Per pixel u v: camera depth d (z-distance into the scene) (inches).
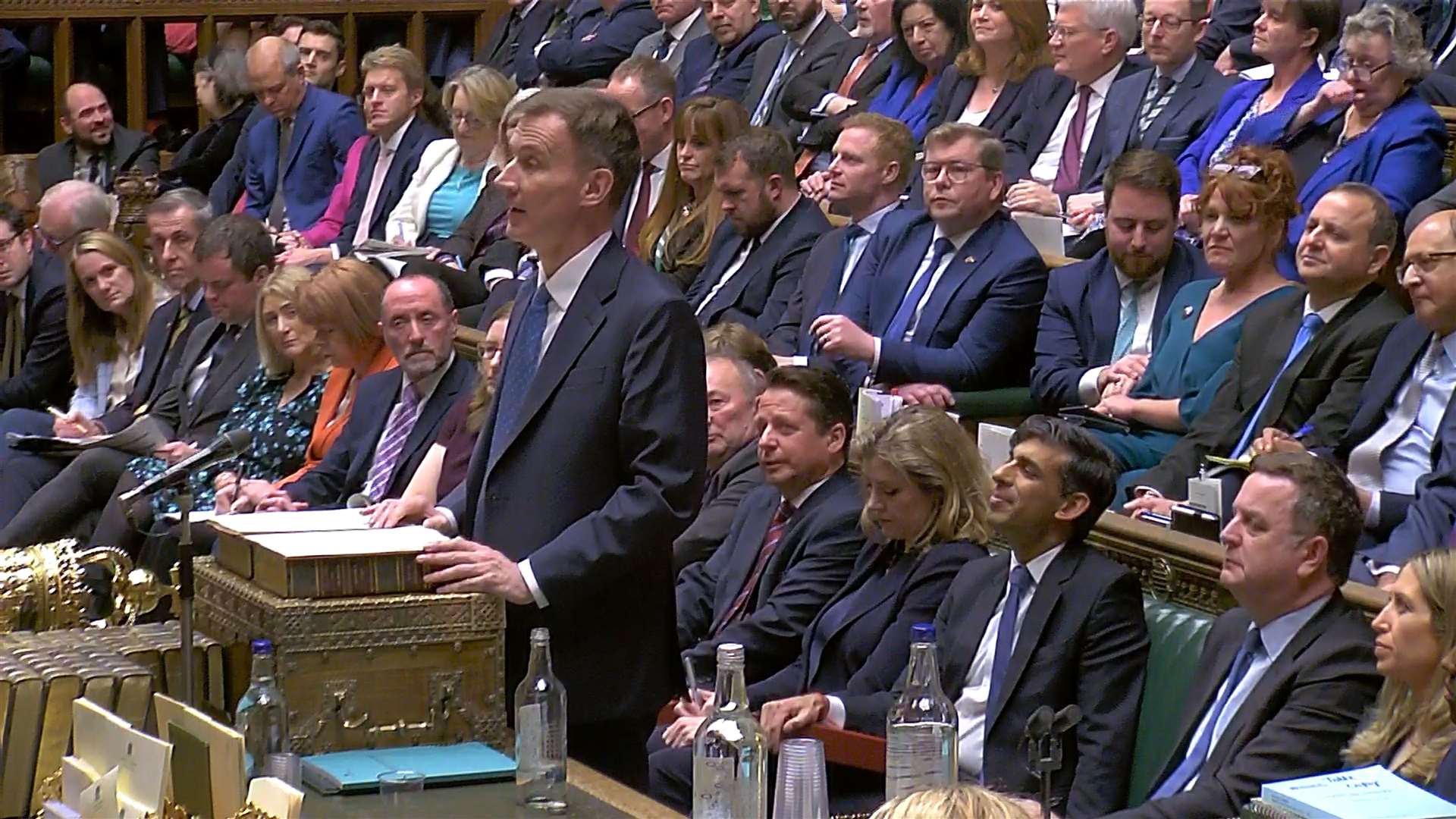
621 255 204.8
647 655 207.8
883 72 461.7
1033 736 172.7
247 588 191.6
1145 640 230.8
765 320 390.0
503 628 192.4
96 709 170.2
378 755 186.1
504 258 463.5
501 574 191.5
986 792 116.7
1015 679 230.4
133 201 548.4
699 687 264.8
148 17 619.2
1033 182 381.1
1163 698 227.9
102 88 631.2
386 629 187.8
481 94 492.4
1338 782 159.2
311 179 546.0
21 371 464.4
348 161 525.0
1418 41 347.3
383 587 189.0
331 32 587.8
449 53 639.1
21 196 570.3
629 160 202.5
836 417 273.3
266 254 390.9
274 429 346.6
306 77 568.4
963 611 240.7
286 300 346.0
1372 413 286.2
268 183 555.2
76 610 228.7
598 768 210.2
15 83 628.1
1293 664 209.9
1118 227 332.2
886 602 253.8
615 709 205.2
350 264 346.0
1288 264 339.0
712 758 179.0
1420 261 279.4
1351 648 208.1
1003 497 233.1
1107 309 337.1
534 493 200.8
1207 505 254.7
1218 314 317.4
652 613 208.2
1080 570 232.7
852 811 234.4
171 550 340.5
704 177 415.8
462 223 485.7
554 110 199.8
